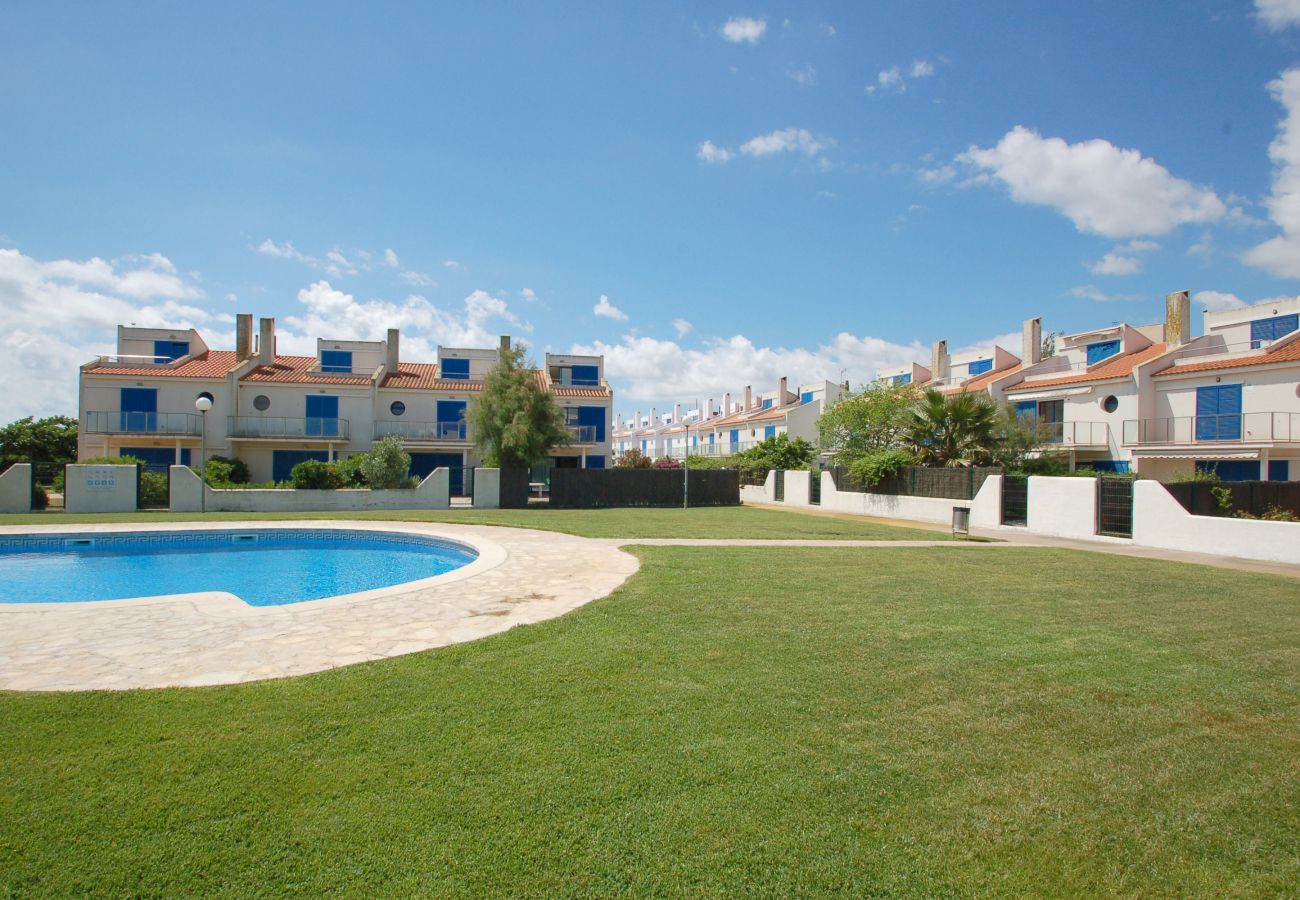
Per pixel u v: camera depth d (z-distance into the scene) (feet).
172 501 80.43
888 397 116.98
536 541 51.29
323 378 129.08
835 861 10.17
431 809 11.32
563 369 154.10
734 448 196.13
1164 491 53.26
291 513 78.95
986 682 18.37
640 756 13.42
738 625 24.26
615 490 106.32
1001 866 10.17
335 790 11.92
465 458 134.21
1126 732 15.21
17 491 78.28
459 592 30.42
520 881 9.51
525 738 14.19
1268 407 81.35
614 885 9.48
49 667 18.97
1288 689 18.24
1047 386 108.68
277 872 9.62
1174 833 11.19
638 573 35.63
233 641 21.89
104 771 12.56
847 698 16.93
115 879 9.41
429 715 15.39
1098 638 23.26
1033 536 61.67
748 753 13.67
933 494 80.18
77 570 46.88
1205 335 97.35
